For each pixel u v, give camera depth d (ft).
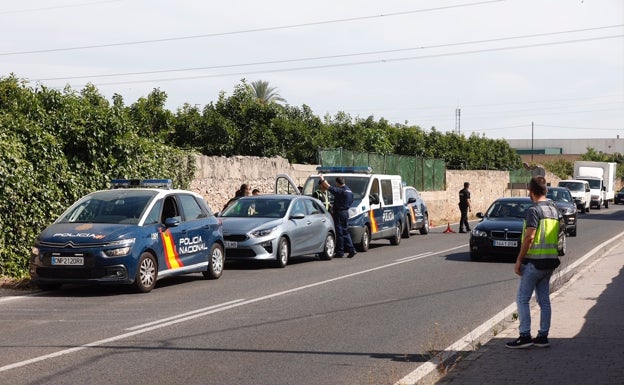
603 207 210.18
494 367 25.54
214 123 108.68
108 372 25.52
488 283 50.31
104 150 59.31
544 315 29.01
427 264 62.54
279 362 27.40
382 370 26.32
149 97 102.53
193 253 49.19
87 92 76.02
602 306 38.81
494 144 208.13
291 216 61.57
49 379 24.49
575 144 425.28
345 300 42.37
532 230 28.68
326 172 80.48
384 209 79.71
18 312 37.47
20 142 51.65
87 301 41.16
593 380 23.75
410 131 158.40
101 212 46.01
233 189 81.76
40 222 52.19
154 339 31.12
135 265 43.32
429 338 31.99
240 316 36.83
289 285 48.57
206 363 27.07
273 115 114.62
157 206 46.88
